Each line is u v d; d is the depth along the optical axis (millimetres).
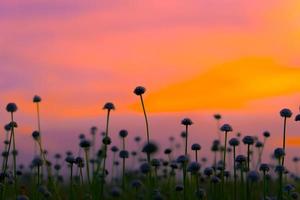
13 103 10344
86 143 10523
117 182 15125
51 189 12188
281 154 9320
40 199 10930
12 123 10227
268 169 9531
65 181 14336
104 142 9844
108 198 11688
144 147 9688
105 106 9641
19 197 9422
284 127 9406
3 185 10211
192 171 9766
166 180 13828
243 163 11031
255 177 8953
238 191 11266
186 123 9688
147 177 11227
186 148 9680
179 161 9688
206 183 13078
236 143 9984
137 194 11789
